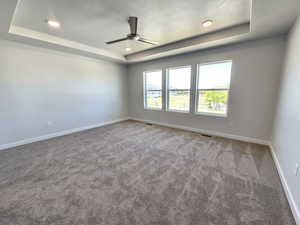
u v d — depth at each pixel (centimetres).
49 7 205
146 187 179
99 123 492
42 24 258
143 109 546
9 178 197
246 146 306
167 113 477
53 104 374
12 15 201
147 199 159
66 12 219
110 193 169
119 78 545
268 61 288
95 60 460
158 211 144
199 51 376
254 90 311
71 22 252
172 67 438
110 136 379
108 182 189
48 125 368
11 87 304
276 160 235
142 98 542
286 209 146
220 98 369
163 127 468
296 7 175
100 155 269
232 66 331
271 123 300
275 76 284
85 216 138
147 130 433
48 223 131
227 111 353
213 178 197
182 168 223
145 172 212
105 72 494
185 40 341
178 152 280
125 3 197
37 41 302
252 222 131
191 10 216
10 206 149
